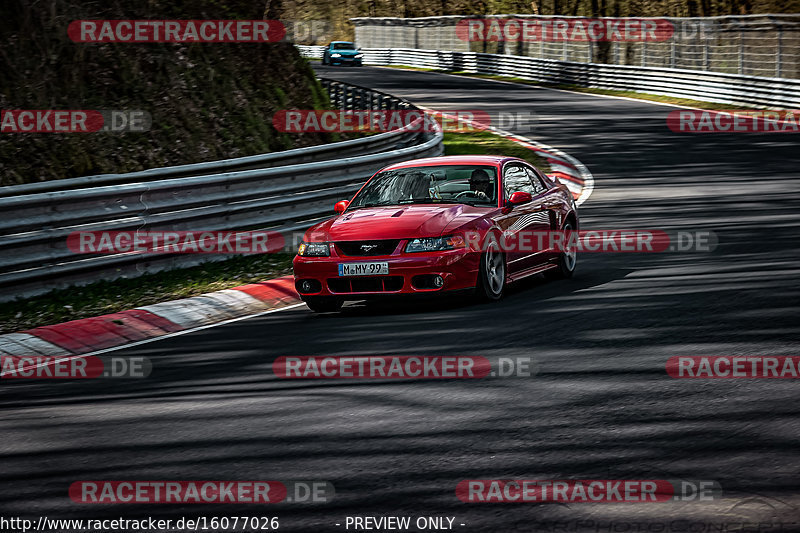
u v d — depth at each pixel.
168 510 16.34
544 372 23.95
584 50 175.75
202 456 19.11
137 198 40.84
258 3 81.31
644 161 77.12
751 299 31.45
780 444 17.92
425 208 34.59
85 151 57.56
